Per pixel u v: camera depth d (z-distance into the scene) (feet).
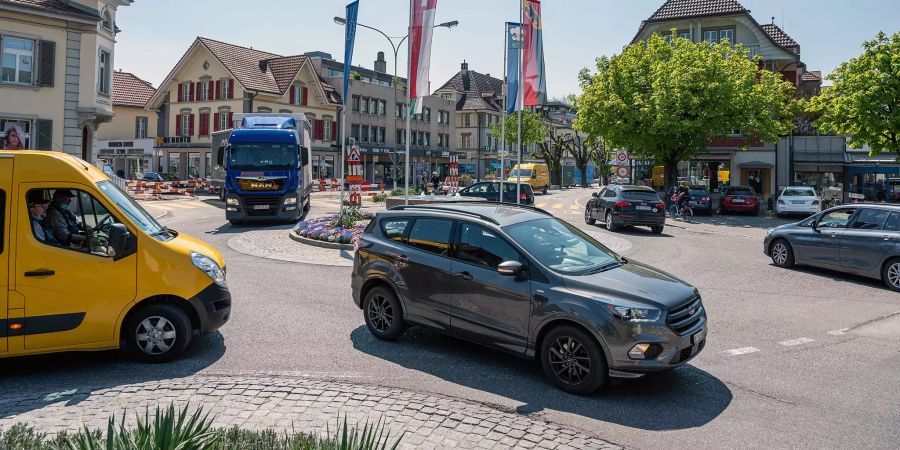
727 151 132.77
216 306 21.33
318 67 199.00
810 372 20.86
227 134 102.06
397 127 221.87
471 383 19.04
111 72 92.53
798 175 131.85
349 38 65.26
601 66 115.24
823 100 102.63
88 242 19.65
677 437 15.34
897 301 33.53
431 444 14.34
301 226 57.41
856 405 17.79
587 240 22.34
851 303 32.89
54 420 15.26
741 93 102.06
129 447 9.28
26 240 18.79
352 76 203.00
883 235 37.81
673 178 111.96
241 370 19.84
